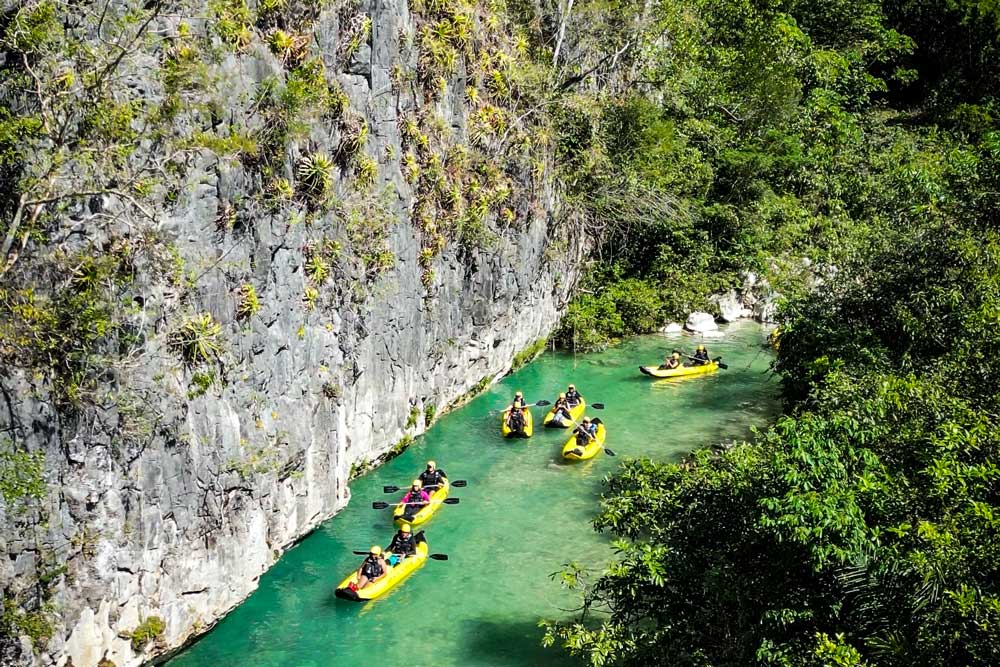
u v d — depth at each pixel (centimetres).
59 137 1211
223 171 1473
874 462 1110
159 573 1388
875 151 4697
